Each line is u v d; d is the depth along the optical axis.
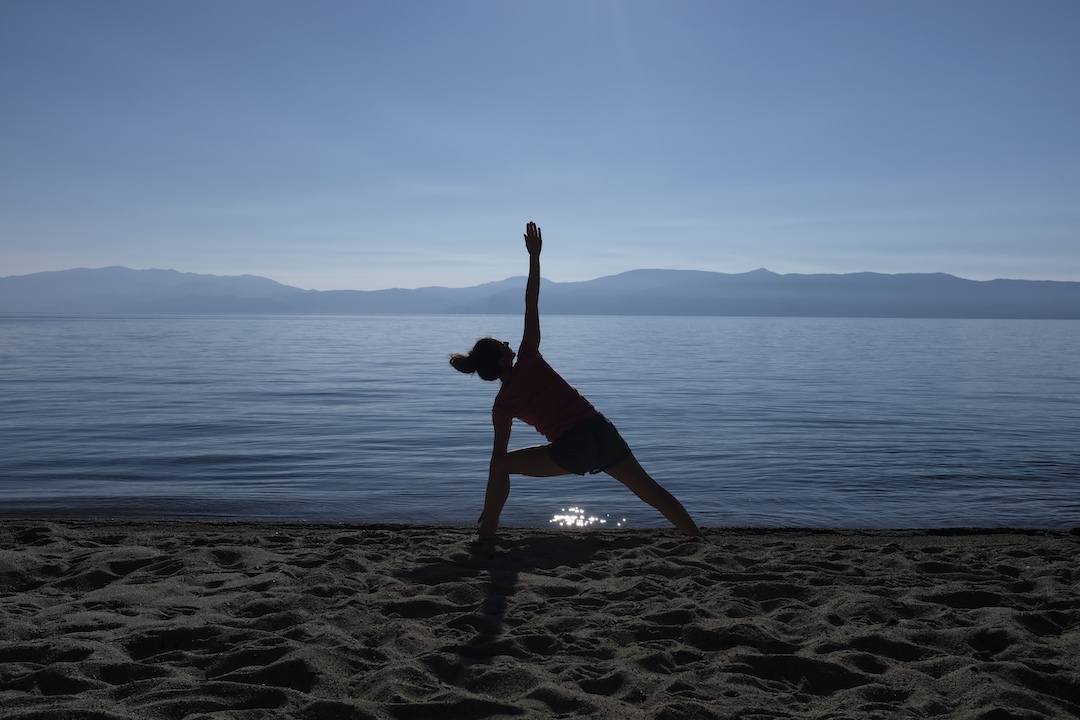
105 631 2.90
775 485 8.69
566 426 4.46
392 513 7.29
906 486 8.65
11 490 8.20
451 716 2.17
